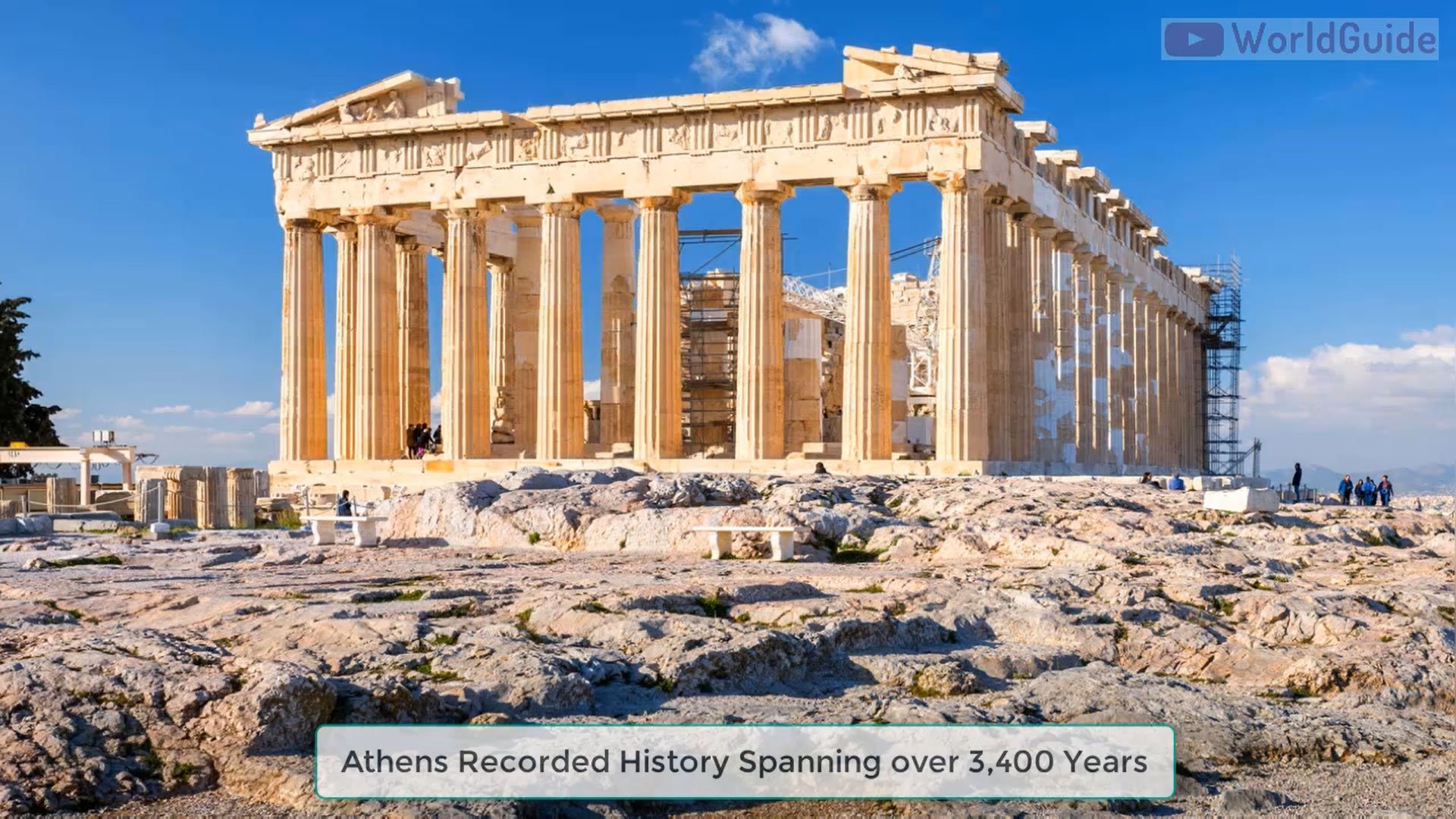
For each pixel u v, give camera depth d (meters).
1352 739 16.23
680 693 16.55
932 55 54.69
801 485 36.88
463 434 61.25
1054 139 61.34
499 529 33.75
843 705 16.14
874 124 55.78
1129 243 77.62
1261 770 15.56
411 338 70.12
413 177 62.59
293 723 14.04
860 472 54.22
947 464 53.28
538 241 70.56
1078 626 20.44
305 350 64.56
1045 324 62.50
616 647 17.92
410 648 17.31
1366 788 14.88
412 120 61.81
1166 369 87.88
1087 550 28.41
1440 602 22.39
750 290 57.25
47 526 42.16
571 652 17.02
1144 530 32.16
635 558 30.02
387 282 64.06
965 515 33.59
